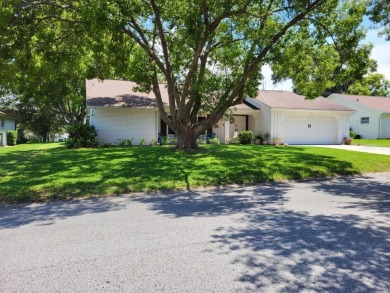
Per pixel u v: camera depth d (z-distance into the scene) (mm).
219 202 7031
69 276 3490
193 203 6941
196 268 3678
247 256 4012
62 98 33875
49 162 12109
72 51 15125
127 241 4555
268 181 9734
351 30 12914
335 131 26141
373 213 6051
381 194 7867
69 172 9984
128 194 7895
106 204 6879
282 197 7539
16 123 41625
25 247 4348
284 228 5129
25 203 7012
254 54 12891
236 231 4977
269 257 3980
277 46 13016
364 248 4281
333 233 4883
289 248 4273
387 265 3762
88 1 10477
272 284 3312
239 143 23250
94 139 19594
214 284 3312
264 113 24484
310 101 26828
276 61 13602
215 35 14438
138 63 14070
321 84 15156
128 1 11055
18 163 12047
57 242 4531
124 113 21297
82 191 7887
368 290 3197
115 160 12328
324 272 3580
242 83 13617
